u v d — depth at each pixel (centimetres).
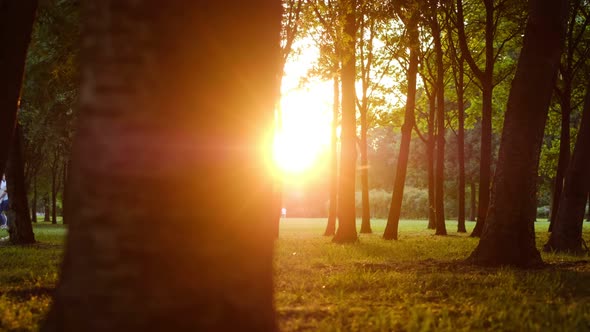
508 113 1202
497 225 1191
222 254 319
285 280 942
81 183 316
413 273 1043
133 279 302
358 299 754
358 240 2023
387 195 7325
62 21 1742
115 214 305
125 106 310
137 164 307
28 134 3139
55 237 2211
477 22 2891
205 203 318
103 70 314
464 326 575
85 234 310
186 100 319
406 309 670
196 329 306
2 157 763
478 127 5900
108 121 311
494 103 3547
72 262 317
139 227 305
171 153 312
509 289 828
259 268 340
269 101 369
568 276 1009
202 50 325
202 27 326
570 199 1675
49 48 1820
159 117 311
